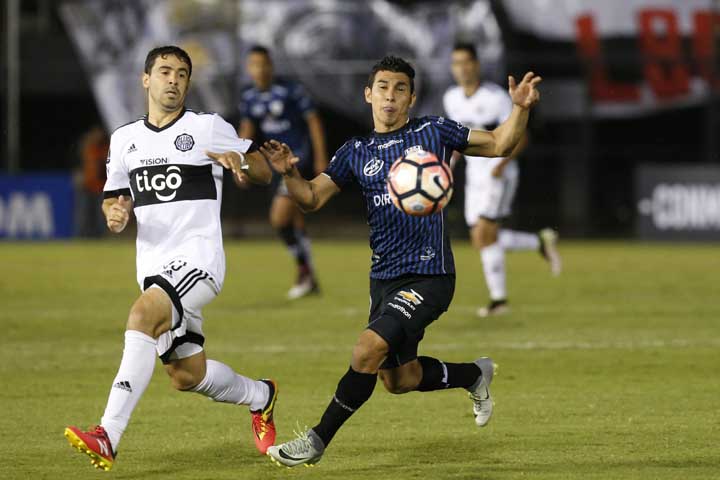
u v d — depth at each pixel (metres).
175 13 82.62
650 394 27.42
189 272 19.80
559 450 21.62
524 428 23.64
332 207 88.12
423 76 81.56
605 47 83.56
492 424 24.05
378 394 27.34
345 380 19.44
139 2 83.00
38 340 36.47
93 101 88.94
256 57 46.88
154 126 20.64
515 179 41.38
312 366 31.56
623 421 24.30
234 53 82.38
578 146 85.19
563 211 86.38
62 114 89.25
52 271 59.56
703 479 19.41
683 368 31.17
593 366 31.45
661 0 83.31
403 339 19.73
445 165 19.88
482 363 22.53
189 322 20.00
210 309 44.22
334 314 42.69
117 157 20.78
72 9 83.88
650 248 77.31
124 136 20.73
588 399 26.80
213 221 20.53
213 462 20.73
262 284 53.88
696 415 24.91
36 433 23.09
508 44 82.69
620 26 83.44
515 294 49.66
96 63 84.00
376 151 20.59
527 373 30.33
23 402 26.39
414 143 20.53
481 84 40.34
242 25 82.19
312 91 82.62
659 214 81.06
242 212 86.69
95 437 18.16
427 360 21.69
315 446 19.36
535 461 20.75
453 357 32.81
